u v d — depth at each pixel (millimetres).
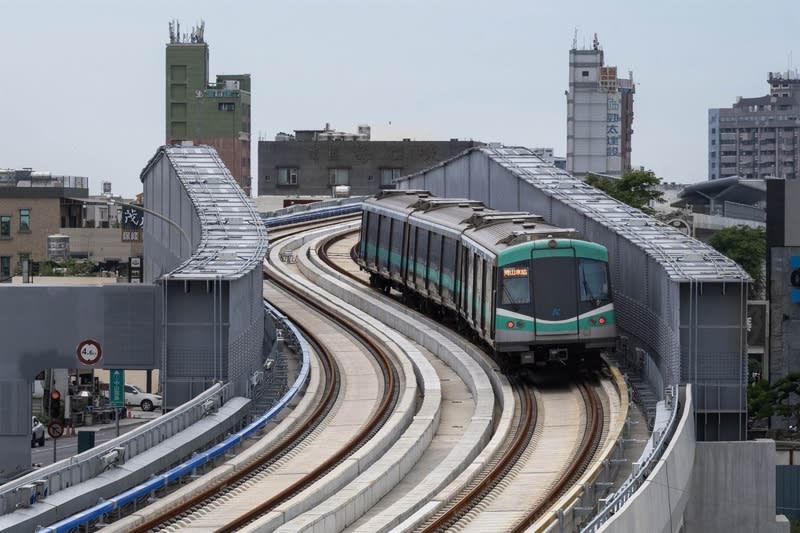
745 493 101812
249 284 120188
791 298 193750
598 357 122812
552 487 87938
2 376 115500
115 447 89688
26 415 115938
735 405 104375
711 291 104188
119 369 115500
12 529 76000
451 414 119438
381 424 112375
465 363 132500
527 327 120312
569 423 108750
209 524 82000
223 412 106188
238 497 89062
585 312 120750
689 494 97688
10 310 115250
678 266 108812
